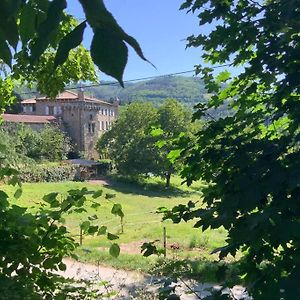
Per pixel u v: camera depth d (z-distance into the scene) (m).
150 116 59.12
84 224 3.12
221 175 3.18
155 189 55.28
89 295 3.42
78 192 3.09
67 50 0.90
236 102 3.95
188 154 3.87
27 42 1.11
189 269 3.52
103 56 0.86
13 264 2.98
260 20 3.45
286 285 2.31
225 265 3.14
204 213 3.00
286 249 2.56
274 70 3.17
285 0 3.21
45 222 3.00
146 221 28.98
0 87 7.74
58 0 0.89
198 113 4.06
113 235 3.11
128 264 12.53
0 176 3.37
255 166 2.71
